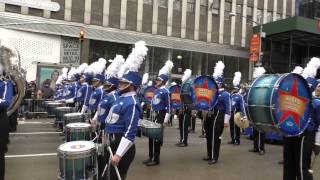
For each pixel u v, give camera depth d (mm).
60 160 5301
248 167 9781
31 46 27016
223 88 10109
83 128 7520
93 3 30781
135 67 5430
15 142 12516
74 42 28828
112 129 5410
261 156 11469
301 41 41188
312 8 42531
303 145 6395
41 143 12398
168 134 16094
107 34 30391
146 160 9938
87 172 5289
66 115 10148
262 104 5812
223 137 15711
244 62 38469
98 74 9828
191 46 34656
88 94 10992
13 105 8055
